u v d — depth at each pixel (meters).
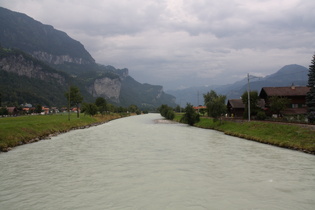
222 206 14.54
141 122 114.25
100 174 21.20
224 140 44.22
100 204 14.82
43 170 22.53
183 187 17.84
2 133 38.09
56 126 62.56
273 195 16.27
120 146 36.94
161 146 36.84
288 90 70.12
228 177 20.28
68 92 92.19
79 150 33.34
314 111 52.31
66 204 14.81
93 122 99.62
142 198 15.77
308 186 17.98
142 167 23.66
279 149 33.91
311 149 30.70
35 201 15.23
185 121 94.81
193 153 30.84
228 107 92.88
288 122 48.59
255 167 23.48
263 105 78.19
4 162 25.89
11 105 173.00
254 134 46.16
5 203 14.91
